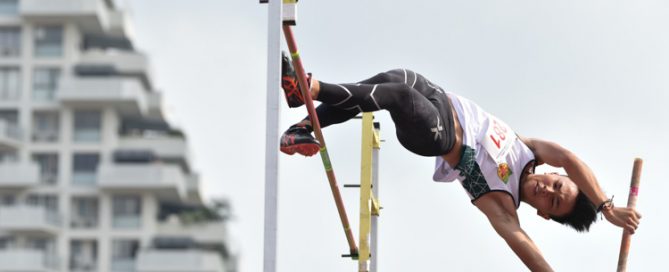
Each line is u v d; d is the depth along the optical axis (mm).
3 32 81062
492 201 12211
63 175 80250
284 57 11328
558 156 12227
